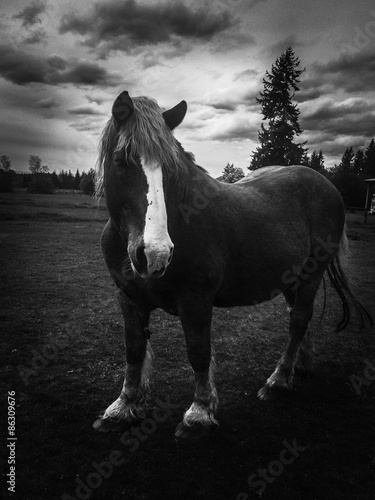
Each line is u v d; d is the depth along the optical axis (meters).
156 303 2.65
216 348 4.45
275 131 23.70
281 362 3.41
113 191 2.26
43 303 5.93
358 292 7.25
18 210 22.33
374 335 5.02
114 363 3.90
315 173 3.63
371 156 58.22
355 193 37.38
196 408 2.68
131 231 2.13
